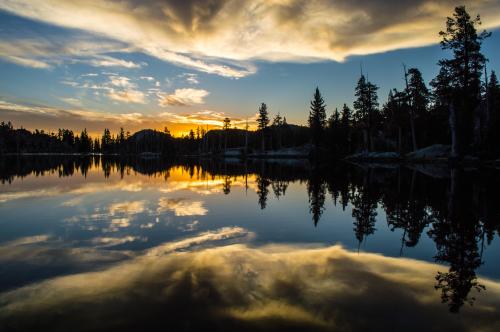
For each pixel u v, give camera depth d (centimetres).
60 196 1552
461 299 465
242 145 12800
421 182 1914
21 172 3228
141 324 394
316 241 778
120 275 552
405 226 928
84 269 583
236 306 439
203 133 14062
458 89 3030
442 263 620
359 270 580
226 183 2228
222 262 621
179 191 1775
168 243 757
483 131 3291
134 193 1678
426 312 427
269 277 544
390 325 395
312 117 7450
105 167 4434
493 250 698
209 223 977
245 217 1070
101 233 851
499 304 451
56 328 386
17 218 1042
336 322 400
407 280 535
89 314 418
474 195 1420
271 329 383
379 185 1862
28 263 618
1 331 380
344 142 6962
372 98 5222
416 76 4350
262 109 9044
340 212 1152
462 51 3030
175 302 451
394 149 5706
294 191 1756
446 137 4597
